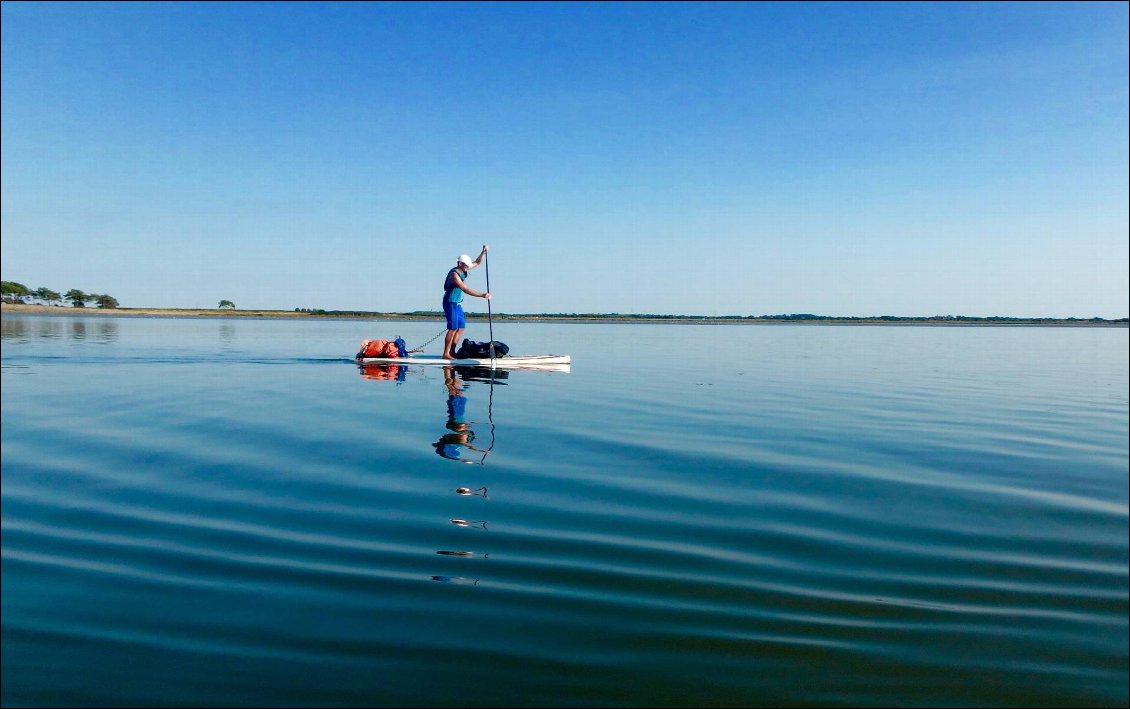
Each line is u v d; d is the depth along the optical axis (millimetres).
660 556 3668
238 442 6285
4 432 6582
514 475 5285
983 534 4129
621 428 7488
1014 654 2768
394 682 2477
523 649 2711
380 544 3730
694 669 2617
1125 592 3328
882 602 3186
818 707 2426
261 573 3318
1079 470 5852
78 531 3824
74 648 2623
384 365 14555
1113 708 2438
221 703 2322
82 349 17844
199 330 33719
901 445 6863
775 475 5492
